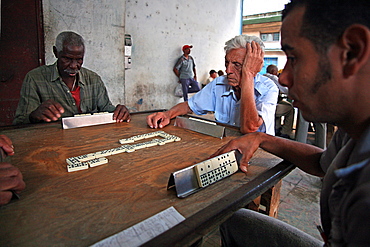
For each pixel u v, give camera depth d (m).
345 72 0.47
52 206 0.67
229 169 0.89
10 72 2.91
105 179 0.84
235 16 7.33
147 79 5.34
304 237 0.85
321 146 3.19
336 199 0.50
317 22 0.47
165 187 0.79
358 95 0.48
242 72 1.48
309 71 0.50
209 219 0.60
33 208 0.66
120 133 1.42
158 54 5.43
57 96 1.93
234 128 1.55
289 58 0.56
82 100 2.07
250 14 7.97
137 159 1.03
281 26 0.55
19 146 1.14
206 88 1.97
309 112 0.56
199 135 1.41
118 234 0.56
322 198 0.61
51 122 1.60
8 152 0.91
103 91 2.22
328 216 0.60
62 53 1.73
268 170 0.90
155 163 0.99
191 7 5.88
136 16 4.86
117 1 3.63
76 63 1.79
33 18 2.94
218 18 6.73
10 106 2.99
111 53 3.77
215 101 1.97
